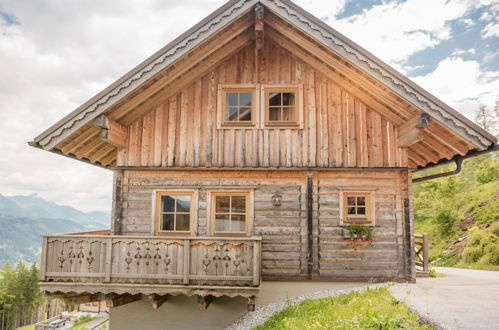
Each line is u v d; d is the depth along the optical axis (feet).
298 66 27.25
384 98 24.85
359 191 26.20
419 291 21.57
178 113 26.99
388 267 25.46
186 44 22.97
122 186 26.84
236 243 21.48
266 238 25.99
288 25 24.63
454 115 21.95
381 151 26.20
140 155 26.63
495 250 41.98
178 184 26.71
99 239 22.17
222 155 26.40
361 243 25.66
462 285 24.04
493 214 54.70
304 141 26.43
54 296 22.27
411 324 14.75
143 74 23.04
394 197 26.20
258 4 23.21
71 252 22.21
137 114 26.61
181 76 26.40
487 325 14.12
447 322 14.53
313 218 26.09
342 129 26.48
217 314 25.16
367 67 22.63
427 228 66.69
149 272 21.72
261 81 27.12
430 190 72.84
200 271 21.49
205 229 26.21
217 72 27.35
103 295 22.34
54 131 23.09
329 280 25.39
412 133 23.77
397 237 25.77
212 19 22.97
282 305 24.25
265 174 26.66
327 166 26.07
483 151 23.00
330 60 24.94
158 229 26.45
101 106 23.20
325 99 26.84
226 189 26.55
